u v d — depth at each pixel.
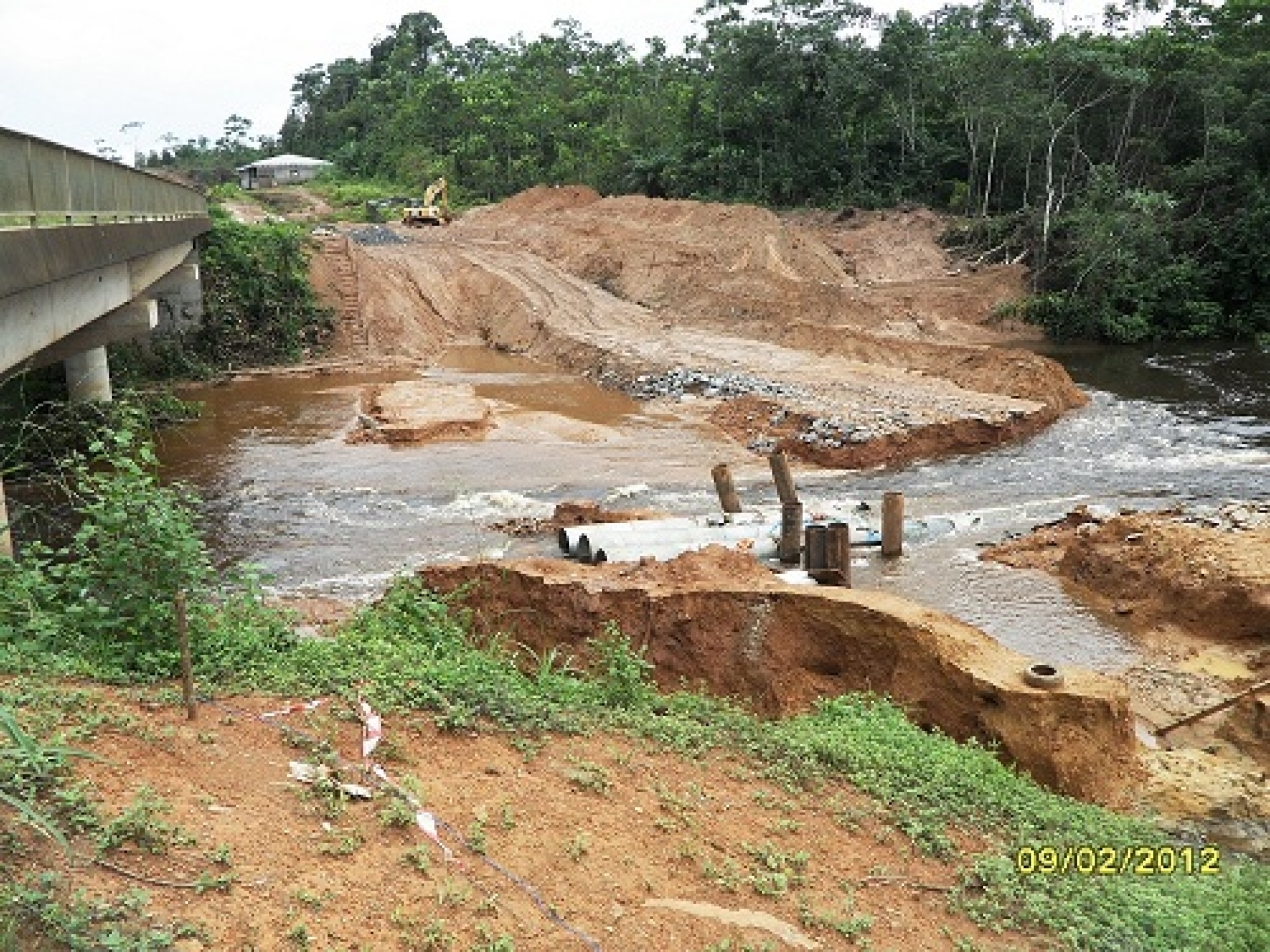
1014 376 32.09
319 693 7.32
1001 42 58.62
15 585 7.84
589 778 6.81
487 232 59.38
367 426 29.56
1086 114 54.31
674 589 11.76
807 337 39.69
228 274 40.03
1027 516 21.34
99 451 9.02
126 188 19.11
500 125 74.69
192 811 5.32
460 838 5.75
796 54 60.38
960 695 10.17
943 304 48.72
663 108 71.88
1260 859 9.01
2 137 11.44
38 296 14.33
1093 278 47.84
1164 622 15.58
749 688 11.10
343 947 4.62
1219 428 28.94
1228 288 48.66
